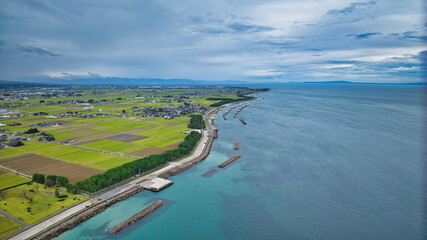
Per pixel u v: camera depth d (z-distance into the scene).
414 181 148.50
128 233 103.12
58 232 99.06
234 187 143.12
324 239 101.81
